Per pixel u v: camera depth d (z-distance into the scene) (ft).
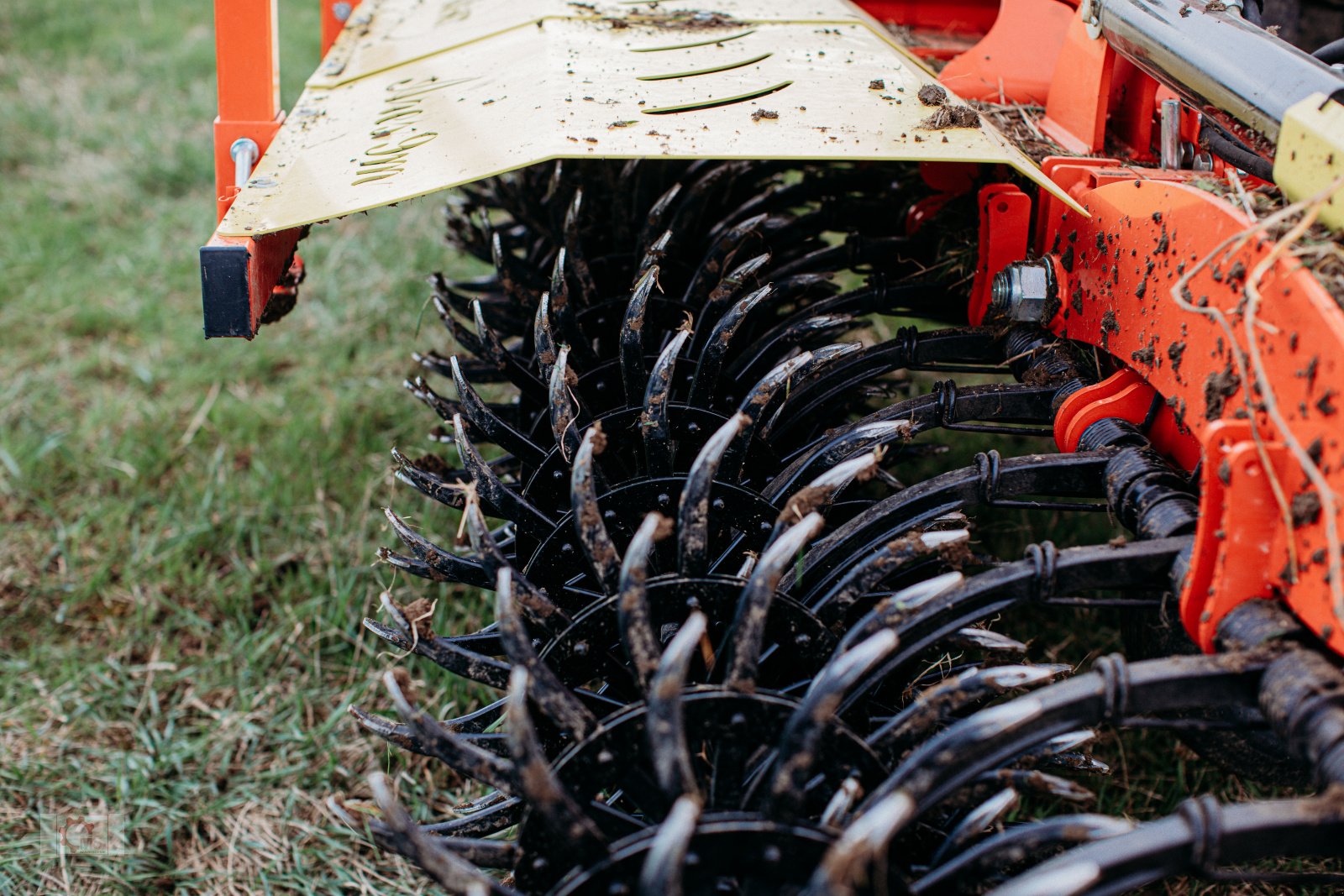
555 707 4.09
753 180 9.36
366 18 9.59
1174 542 4.60
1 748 7.88
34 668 8.62
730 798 4.19
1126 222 5.58
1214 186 5.17
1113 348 5.68
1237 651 4.06
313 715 8.23
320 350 13.07
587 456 4.56
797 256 8.82
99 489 10.67
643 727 4.10
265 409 11.86
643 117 5.93
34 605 9.29
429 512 10.07
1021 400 6.19
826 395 6.85
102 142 18.43
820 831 3.75
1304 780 5.24
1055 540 9.52
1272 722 3.89
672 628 5.57
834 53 7.14
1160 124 6.83
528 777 3.64
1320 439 3.99
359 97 7.54
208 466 10.90
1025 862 4.81
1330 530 3.80
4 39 23.04
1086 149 6.81
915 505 5.34
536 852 4.08
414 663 8.55
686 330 5.27
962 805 4.44
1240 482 4.11
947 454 10.77
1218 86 5.26
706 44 7.29
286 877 7.02
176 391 12.21
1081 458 5.36
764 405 5.22
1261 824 3.55
